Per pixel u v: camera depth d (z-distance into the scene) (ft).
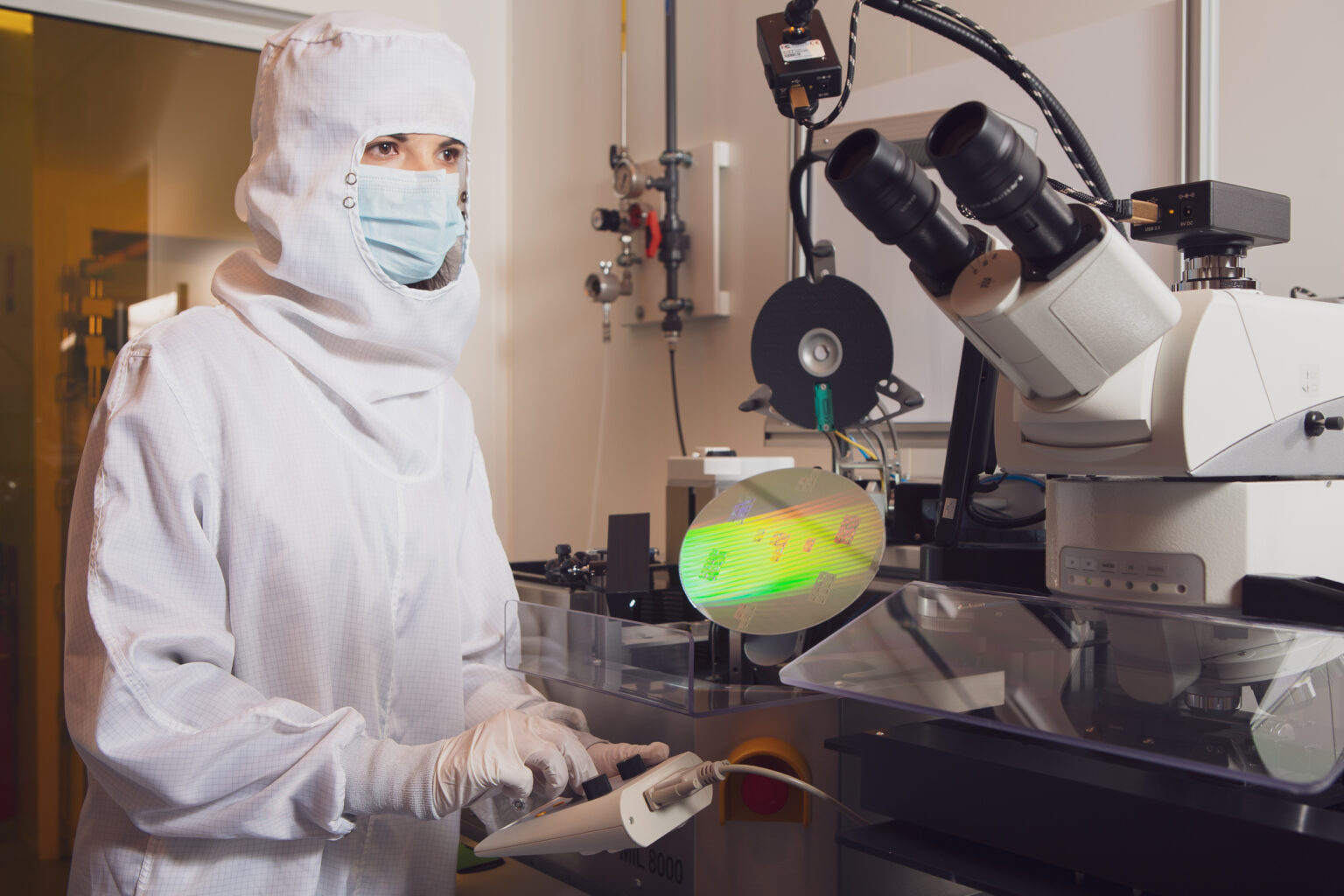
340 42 3.51
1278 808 2.00
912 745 2.55
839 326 4.85
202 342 3.34
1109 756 2.39
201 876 3.07
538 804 3.76
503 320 9.41
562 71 8.63
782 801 3.10
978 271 2.33
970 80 5.32
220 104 8.51
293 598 3.27
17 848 7.65
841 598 3.10
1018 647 2.37
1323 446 2.65
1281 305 2.55
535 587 4.81
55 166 7.84
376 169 3.50
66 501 7.91
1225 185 2.64
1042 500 4.00
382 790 2.88
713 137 7.04
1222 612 2.51
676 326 7.08
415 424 3.85
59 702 7.84
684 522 5.07
